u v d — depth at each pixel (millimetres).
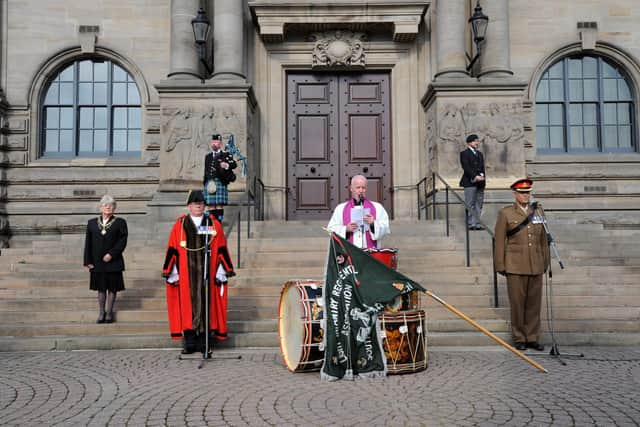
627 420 4703
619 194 15906
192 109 14125
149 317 8914
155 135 15922
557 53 16297
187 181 13961
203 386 5922
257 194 15375
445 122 14195
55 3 16156
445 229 12406
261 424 4684
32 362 7199
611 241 12227
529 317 7793
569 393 5516
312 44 15844
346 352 6219
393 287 6398
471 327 8422
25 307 9273
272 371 6617
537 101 16594
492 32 14953
